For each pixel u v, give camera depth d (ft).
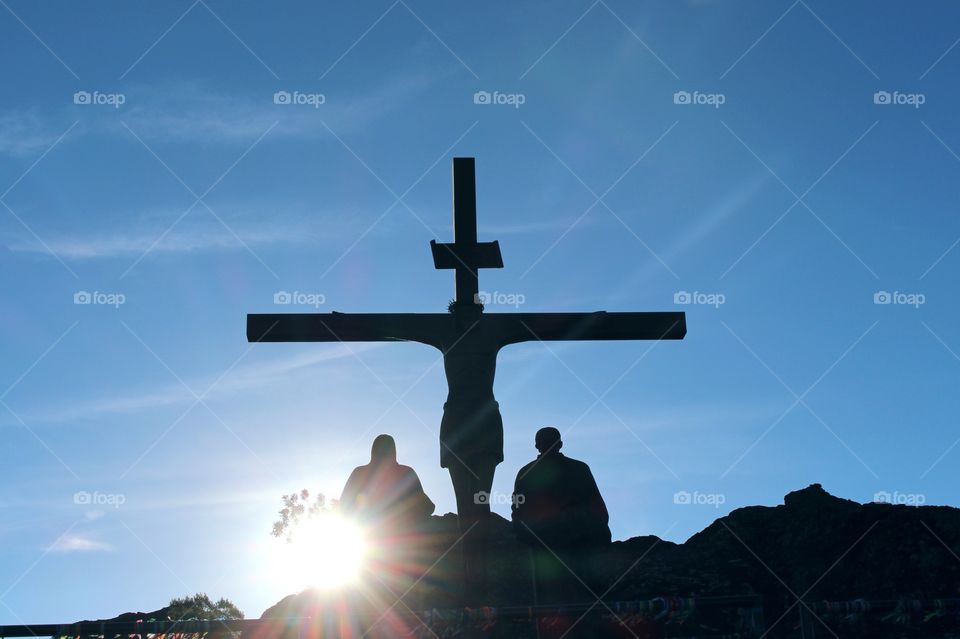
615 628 49.19
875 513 62.44
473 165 59.62
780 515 64.69
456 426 55.72
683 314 59.62
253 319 58.39
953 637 53.21
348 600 50.44
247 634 52.11
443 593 51.88
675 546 65.98
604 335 59.06
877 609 47.80
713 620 53.78
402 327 58.29
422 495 53.57
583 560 50.19
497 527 67.15
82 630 46.78
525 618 47.03
